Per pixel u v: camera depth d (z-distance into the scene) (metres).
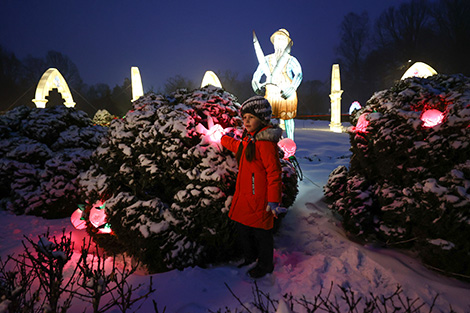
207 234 2.54
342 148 9.23
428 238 2.45
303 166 6.29
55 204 4.17
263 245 2.41
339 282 2.29
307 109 46.50
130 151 2.74
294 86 7.42
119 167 2.87
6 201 4.52
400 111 2.78
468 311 1.96
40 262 1.68
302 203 4.03
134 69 16.88
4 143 4.55
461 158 2.41
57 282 1.59
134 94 17.02
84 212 3.14
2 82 40.28
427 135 2.62
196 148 2.57
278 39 7.54
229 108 2.97
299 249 3.03
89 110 42.06
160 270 2.62
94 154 3.04
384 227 2.87
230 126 2.94
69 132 4.75
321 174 5.42
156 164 2.70
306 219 3.62
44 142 4.67
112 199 2.73
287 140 3.92
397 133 2.78
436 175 2.56
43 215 4.20
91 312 2.08
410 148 2.69
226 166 2.57
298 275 2.48
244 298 2.22
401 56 41.69
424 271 2.45
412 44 39.88
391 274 2.34
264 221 2.35
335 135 13.28
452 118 2.42
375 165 3.12
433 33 38.66
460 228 2.25
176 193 2.71
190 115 2.77
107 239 2.95
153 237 2.53
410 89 2.92
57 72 17.30
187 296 2.25
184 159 2.63
